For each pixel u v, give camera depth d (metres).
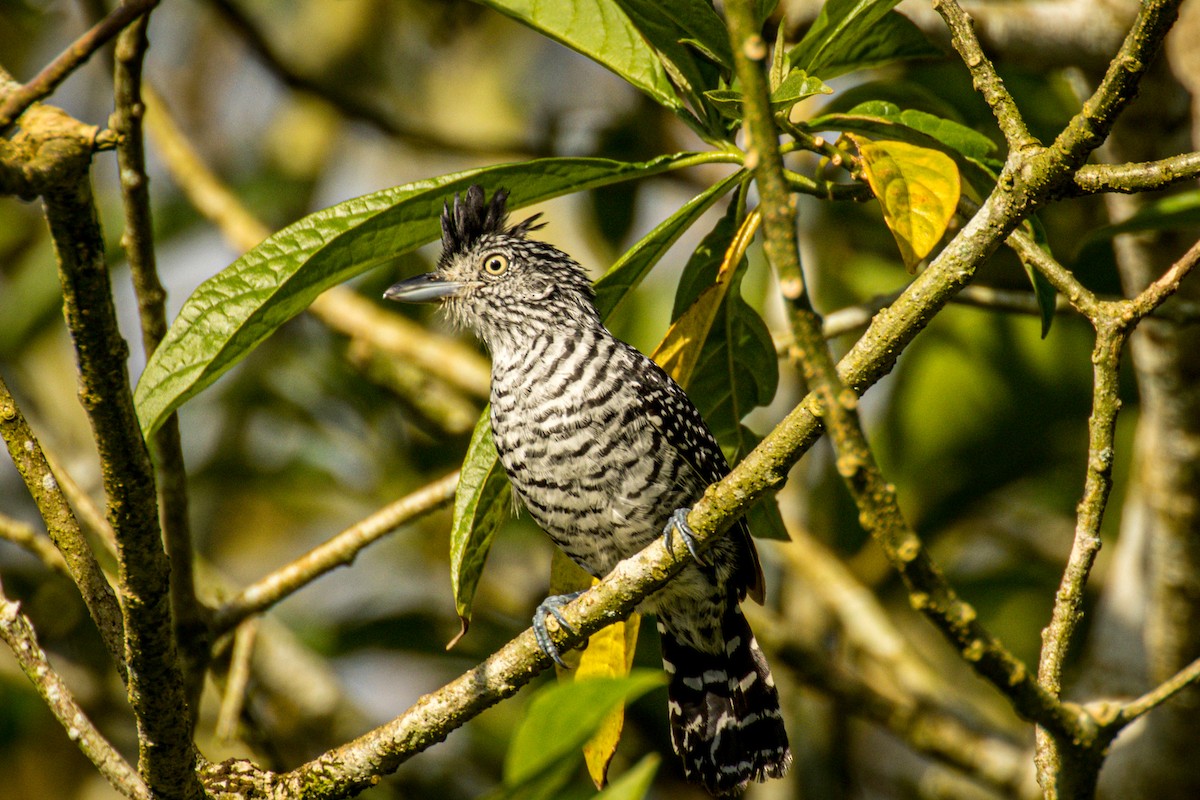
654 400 8.56
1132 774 10.53
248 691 10.13
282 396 14.56
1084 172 5.56
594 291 7.65
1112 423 6.05
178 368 6.54
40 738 12.84
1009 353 13.27
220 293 6.62
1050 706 5.55
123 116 6.91
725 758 9.08
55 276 13.15
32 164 4.52
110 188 14.77
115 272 13.56
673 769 12.91
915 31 8.26
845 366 5.83
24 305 13.12
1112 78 5.27
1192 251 6.04
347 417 14.98
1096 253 11.15
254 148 16.23
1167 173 5.44
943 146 7.11
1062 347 13.26
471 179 6.88
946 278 5.68
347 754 6.91
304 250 6.70
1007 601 13.66
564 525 8.90
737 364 8.52
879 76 12.45
